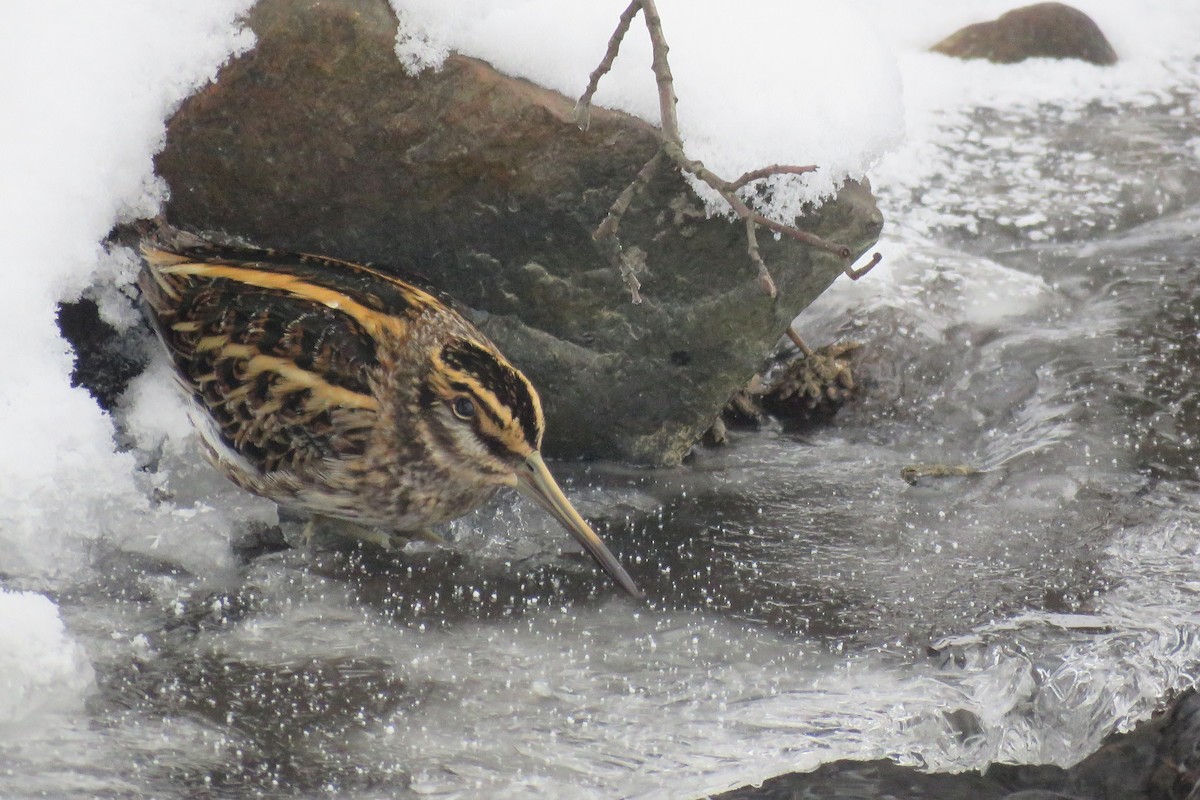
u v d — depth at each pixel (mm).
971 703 7941
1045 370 11469
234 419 9148
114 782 7078
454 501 9430
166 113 9352
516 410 9039
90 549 8938
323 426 9094
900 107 9852
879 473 10391
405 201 9516
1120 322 12164
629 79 9242
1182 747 7820
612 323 9844
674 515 9828
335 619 8586
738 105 9273
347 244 9766
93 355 9906
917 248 13203
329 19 9039
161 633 8320
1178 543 9312
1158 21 18297
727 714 7816
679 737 7637
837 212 9555
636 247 9523
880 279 12562
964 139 15445
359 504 9367
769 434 11039
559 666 8203
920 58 17125
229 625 8453
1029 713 7973
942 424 11078
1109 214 14094
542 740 7570
